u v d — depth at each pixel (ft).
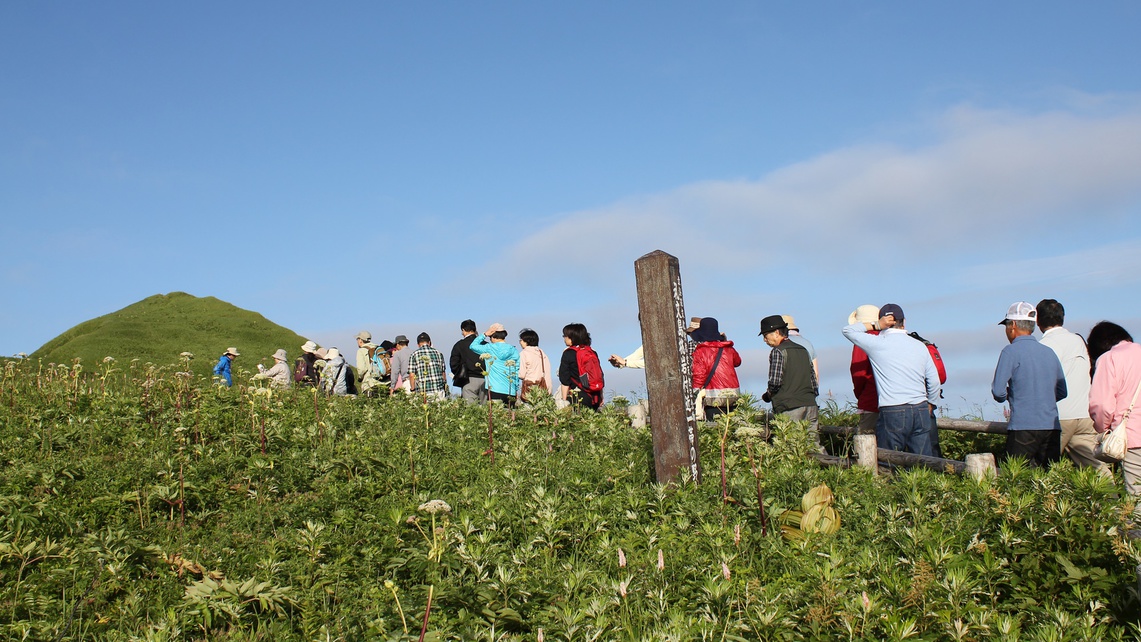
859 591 15.26
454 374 48.14
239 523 23.73
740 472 25.31
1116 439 22.68
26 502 22.15
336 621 16.67
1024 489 18.10
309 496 26.21
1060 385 25.43
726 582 15.83
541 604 16.71
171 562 19.95
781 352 31.86
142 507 24.58
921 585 14.75
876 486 23.07
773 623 14.65
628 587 16.60
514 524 21.35
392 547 19.99
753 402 25.73
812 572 15.53
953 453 35.83
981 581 15.84
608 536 20.79
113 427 32.83
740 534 19.56
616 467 28.48
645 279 26.30
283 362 62.13
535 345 46.29
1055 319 27.35
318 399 42.83
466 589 16.62
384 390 49.60
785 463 24.98
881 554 17.29
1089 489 16.61
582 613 14.87
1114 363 23.35
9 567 19.16
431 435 34.37
